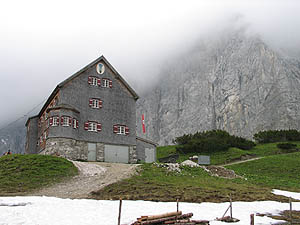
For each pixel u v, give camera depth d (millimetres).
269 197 26844
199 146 78312
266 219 19375
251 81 126500
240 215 20016
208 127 128625
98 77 49719
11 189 26891
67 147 43438
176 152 81875
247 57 132875
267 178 39844
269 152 75375
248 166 56219
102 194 25141
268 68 126438
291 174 48062
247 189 29672
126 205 21234
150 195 24453
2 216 17422
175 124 139875
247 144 80750
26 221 16719
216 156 73500
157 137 143000
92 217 18000
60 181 29828
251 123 118438
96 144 46750
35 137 57250
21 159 34594
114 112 49688
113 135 48594
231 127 121875
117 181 29141
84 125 46531
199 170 36719
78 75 47844
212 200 24203
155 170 34531
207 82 140375
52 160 34969
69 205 20672
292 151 74188
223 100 129250
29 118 57781
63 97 45562
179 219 17031
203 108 134500
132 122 50906
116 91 50812
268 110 117875
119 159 48156
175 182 29922
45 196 23859
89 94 48219
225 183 32281
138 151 51250
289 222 19047
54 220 17156
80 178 31031
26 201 21578
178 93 147625
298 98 118688
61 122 43969
